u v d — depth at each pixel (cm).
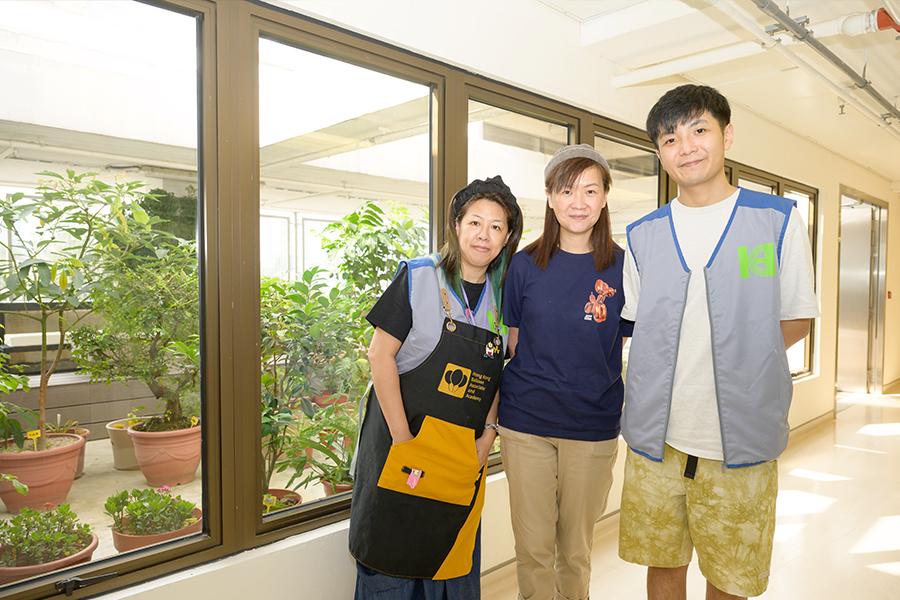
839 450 436
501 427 174
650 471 152
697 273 141
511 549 242
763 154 427
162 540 160
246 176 169
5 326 138
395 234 220
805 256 135
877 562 253
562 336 164
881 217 673
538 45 249
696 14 238
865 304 680
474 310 161
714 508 141
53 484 145
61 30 143
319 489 203
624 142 320
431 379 151
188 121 162
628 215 328
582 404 164
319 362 203
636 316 154
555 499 172
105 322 152
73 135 145
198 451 167
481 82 233
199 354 166
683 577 159
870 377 683
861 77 287
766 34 236
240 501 170
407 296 152
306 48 184
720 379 136
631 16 253
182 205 162
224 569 161
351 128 203
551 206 167
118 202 152
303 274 195
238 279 168
